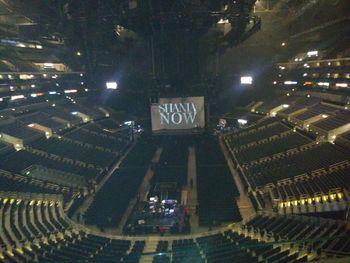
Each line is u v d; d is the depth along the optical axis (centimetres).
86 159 4944
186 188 4122
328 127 4503
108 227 3238
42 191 3691
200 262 2308
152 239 2961
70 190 3906
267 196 3509
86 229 3170
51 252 2455
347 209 2744
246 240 2628
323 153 4016
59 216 3256
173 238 2969
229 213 3362
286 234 2531
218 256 2344
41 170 4212
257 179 3981
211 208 3497
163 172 4662
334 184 3116
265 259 2117
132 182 4347
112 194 3969
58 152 4891
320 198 2991
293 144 4694
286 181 3675
